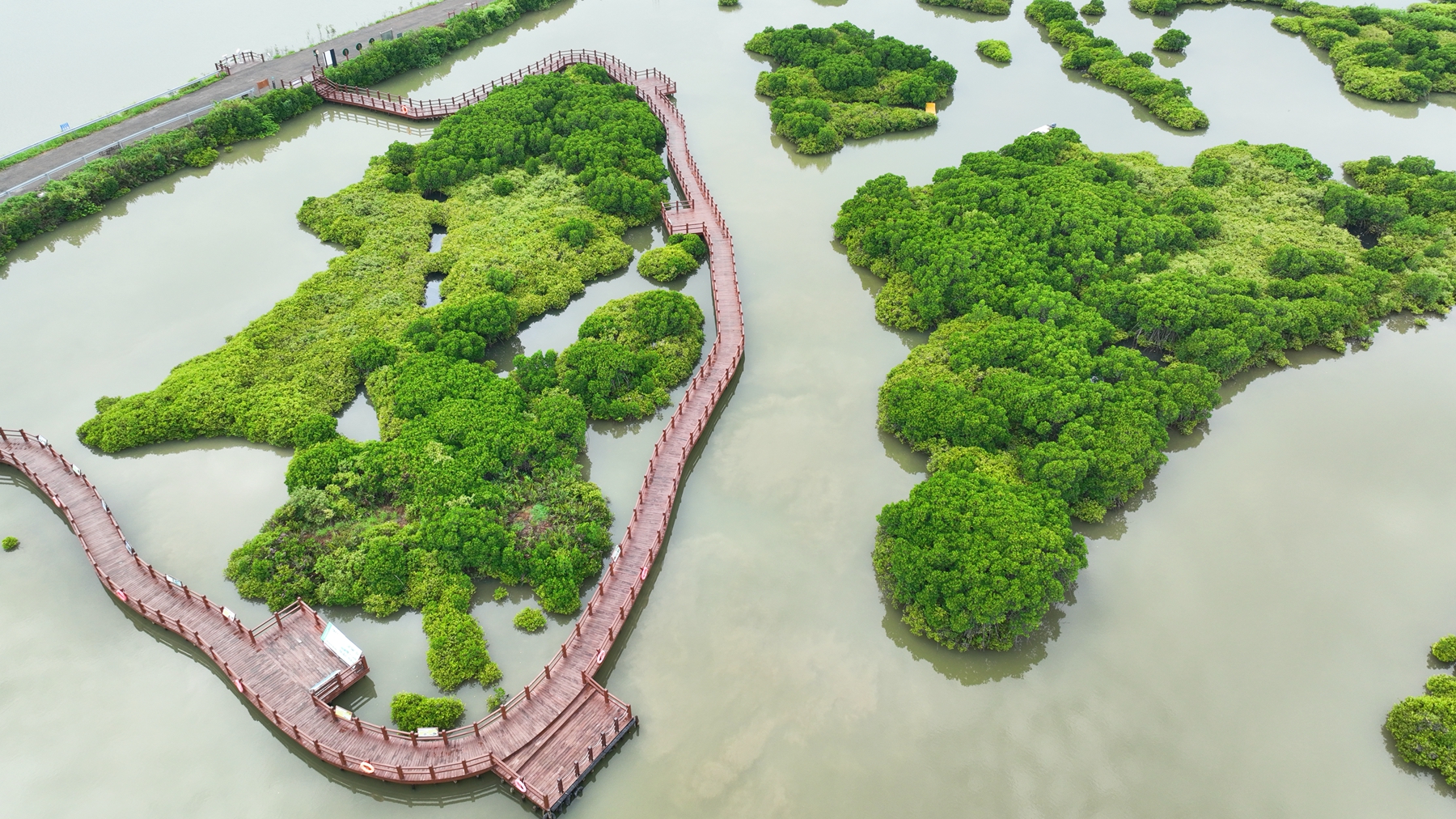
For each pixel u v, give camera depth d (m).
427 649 49.69
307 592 51.50
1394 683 48.69
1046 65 114.12
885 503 58.59
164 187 87.56
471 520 52.38
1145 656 50.09
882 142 97.81
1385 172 86.06
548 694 46.28
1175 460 62.47
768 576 54.28
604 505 56.44
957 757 45.38
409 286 72.94
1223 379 67.12
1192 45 119.88
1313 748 45.75
